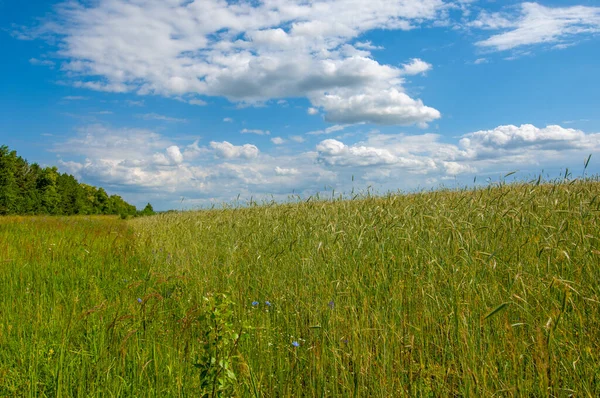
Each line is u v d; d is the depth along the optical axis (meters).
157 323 4.55
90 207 67.56
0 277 6.86
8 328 4.31
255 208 9.67
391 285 4.59
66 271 7.56
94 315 4.54
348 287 4.57
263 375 3.43
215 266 6.72
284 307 4.96
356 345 3.53
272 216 8.36
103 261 8.48
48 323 4.47
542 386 2.92
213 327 3.08
